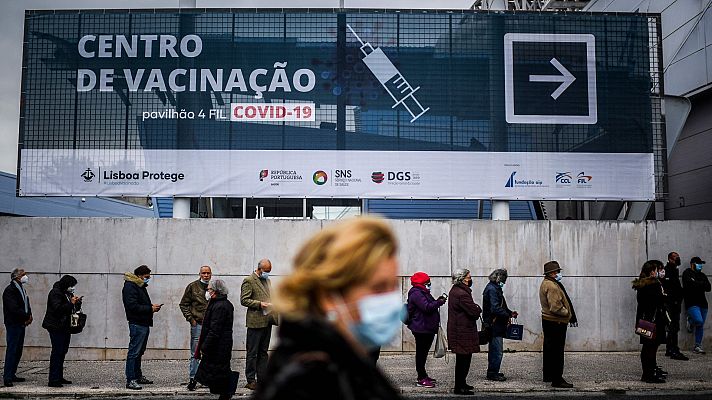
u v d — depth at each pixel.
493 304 10.99
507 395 10.27
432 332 10.73
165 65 14.63
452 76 14.71
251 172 14.45
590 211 21.09
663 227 14.60
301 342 1.56
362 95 14.59
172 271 14.03
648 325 10.84
